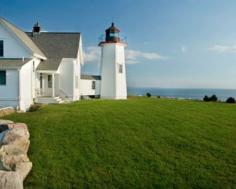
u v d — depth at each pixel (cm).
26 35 3231
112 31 3656
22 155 1099
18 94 2278
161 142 1317
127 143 1298
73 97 3075
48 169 1079
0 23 2519
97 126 1531
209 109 2231
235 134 1444
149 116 1817
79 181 1006
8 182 912
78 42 3378
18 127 1346
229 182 988
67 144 1282
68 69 3073
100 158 1153
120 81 3653
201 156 1173
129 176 1030
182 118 1783
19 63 2355
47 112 1906
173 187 970
